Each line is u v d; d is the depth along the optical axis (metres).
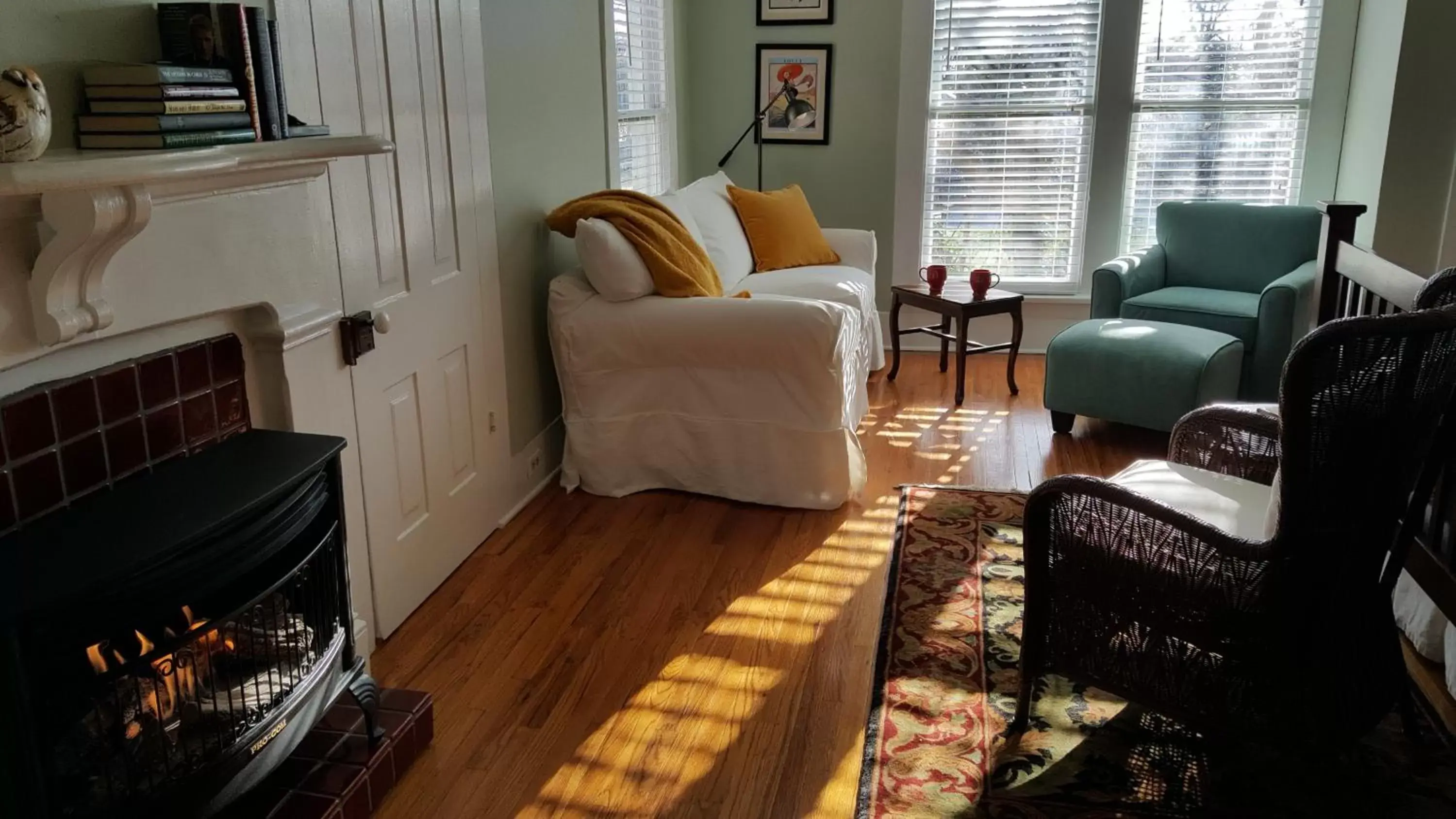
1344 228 2.81
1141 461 2.40
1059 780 1.94
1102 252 5.02
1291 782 1.93
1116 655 1.91
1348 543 1.69
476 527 2.97
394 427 2.46
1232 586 1.73
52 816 1.28
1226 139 4.79
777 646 2.45
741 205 4.57
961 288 4.63
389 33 2.36
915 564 2.84
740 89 5.16
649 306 3.19
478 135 2.84
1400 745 2.02
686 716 2.17
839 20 4.97
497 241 3.04
